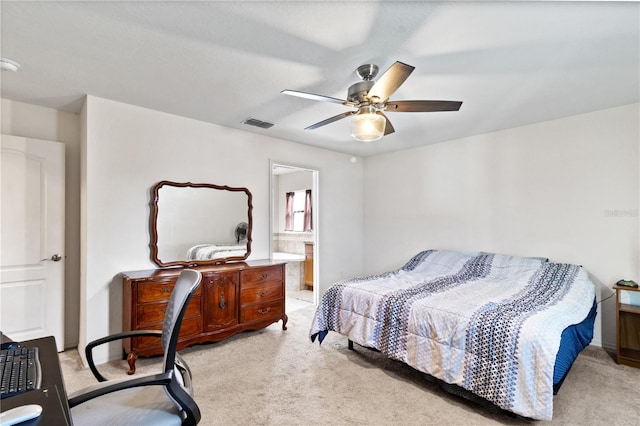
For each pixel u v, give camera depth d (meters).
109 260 2.91
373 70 2.28
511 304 2.35
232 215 3.73
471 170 4.11
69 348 3.11
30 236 2.87
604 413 2.03
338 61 2.22
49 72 2.39
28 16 1.74
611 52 2.09
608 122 3.14
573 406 2.11
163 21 1.79
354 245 5.26
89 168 2.81
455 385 2.24
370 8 1.67
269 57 2.17
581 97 2.85
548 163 3.51
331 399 2.21
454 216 4.27
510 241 3.78
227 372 2.61
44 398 0.92
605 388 2.34
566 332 2.02
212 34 1.92
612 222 3.12
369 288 2.91
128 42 2.00
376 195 5.24
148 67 2.32
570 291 2.69
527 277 3.15
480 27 1.82
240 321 3.31
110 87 2.66
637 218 2.99
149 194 3.15
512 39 1.94
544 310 2.19
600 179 3.18
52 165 2.99
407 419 1.99
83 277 2.90
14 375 1.06
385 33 1.89
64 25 1.82
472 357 2.06
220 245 3.62
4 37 1.93
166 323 1.47
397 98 2.83
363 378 2.52
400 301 2.55
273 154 4.18
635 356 2.75
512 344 1.91
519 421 1.96
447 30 1.85
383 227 5.12
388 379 2.50
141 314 2.72
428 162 4.56
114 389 1.13
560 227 3.43
